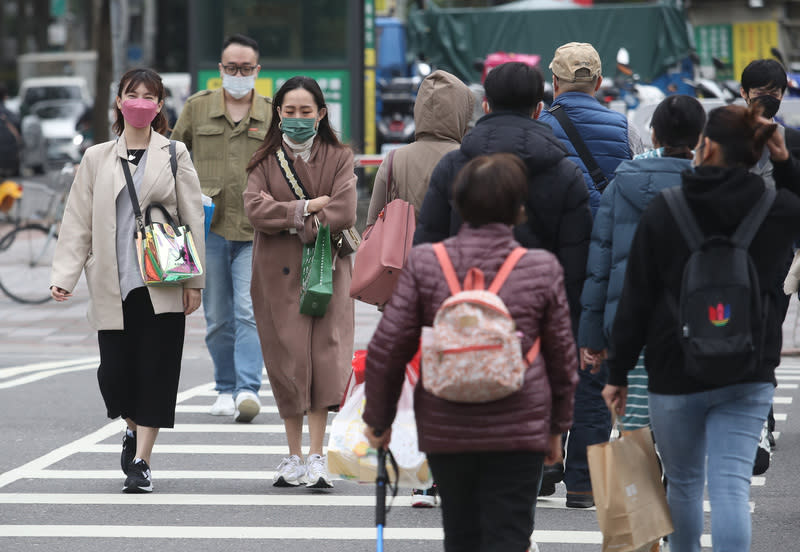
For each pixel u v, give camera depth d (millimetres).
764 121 14578
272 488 22672
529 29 80250
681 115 17297
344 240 22281
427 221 17484
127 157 21703
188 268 21375
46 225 51344
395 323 13422
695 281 14219
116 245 21609
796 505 21422
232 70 27344
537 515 20562
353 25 58312
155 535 19625
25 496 22109
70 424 28547
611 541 14984
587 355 17641
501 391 12812
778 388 33125
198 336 42000
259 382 28328
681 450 14938
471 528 13938
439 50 81938
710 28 88625
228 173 27531
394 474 16062
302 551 18781
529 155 17266
